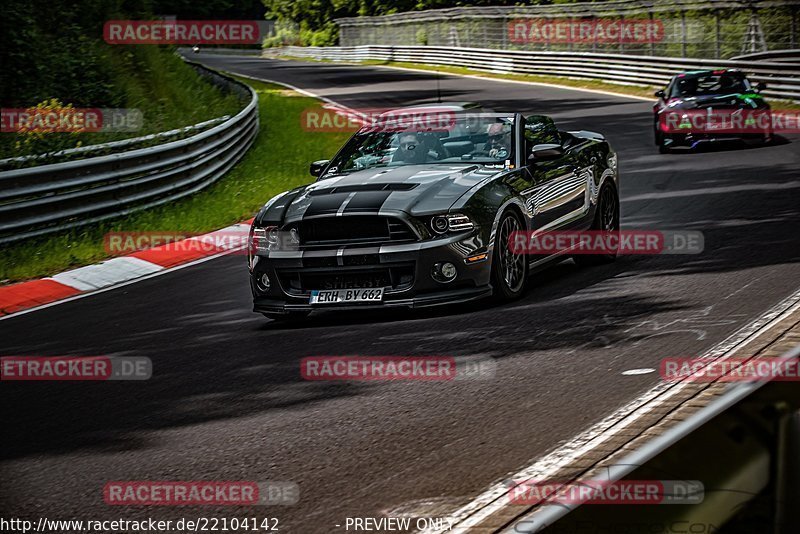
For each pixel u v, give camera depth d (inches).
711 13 4729.3
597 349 748.0
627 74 4119.1
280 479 525.3
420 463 530.0
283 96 4507.9
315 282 937.5
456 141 1064.8
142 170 1808.6
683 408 570.3
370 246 916.0
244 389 738.8
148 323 1061.1
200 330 997.8
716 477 130.0
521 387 665.0
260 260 961.5
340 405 666.2
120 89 2807.6
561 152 1015.0
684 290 940.6
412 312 966.4
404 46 6756.9
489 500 458.6
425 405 645.3
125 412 709.3
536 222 1013.8
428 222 909.8
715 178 1774.1
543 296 975.0
